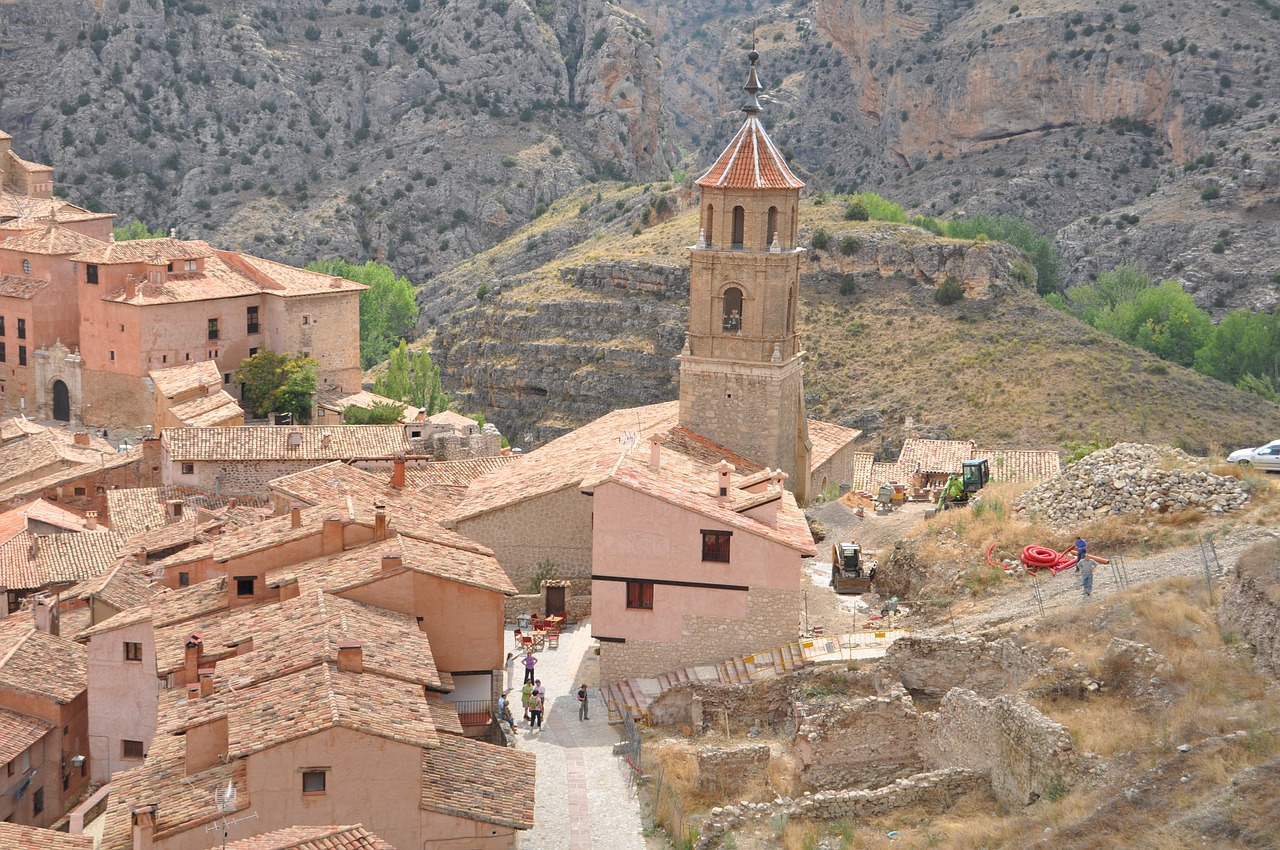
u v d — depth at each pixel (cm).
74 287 14000
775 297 7988
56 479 10450
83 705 7025
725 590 6225
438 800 4538
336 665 4903
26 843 4841
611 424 8944
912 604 6419
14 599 8450
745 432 8106
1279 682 4447
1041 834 4012
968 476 8094
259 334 13688
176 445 9656
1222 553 5578
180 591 6512
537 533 7350
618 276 18712
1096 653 4950
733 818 4769
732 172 7962
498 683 5984
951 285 17475
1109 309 19725
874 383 16538
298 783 4400
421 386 15825
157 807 4472
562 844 4903
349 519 6306
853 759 5078
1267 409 15188
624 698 6062
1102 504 6366
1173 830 3744
